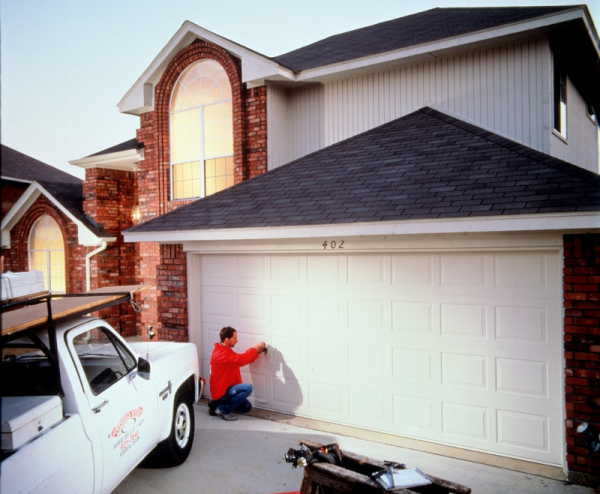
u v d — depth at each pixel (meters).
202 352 8.39
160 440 5.37
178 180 12.01
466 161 6.93
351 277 6.88
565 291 5.34
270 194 7.97
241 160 10.69
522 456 5.75
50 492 3.44
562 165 6.03
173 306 8.46
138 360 4.96
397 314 6.53
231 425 7.00
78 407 3.87
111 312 13.84
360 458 4.36
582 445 5.19
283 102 11.11
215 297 8.23
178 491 5.17
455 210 5.63
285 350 7.46
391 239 6.43
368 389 6.75
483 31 8.60
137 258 14.83
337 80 10.66
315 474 4.11
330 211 6.61
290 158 11.21
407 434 6.46
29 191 15.15
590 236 5.22
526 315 5.75
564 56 9.67
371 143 8.67
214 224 7.47
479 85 9.15
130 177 14.89
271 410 7.59
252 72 10.39
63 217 14.89
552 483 5.20
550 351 5.62
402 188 6.63
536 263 5.69
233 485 5.29
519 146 6.99
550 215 5.07
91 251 14.19
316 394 7.19
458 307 6.13
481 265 6.00
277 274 7.54
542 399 5.66
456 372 6.15
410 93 9.86
